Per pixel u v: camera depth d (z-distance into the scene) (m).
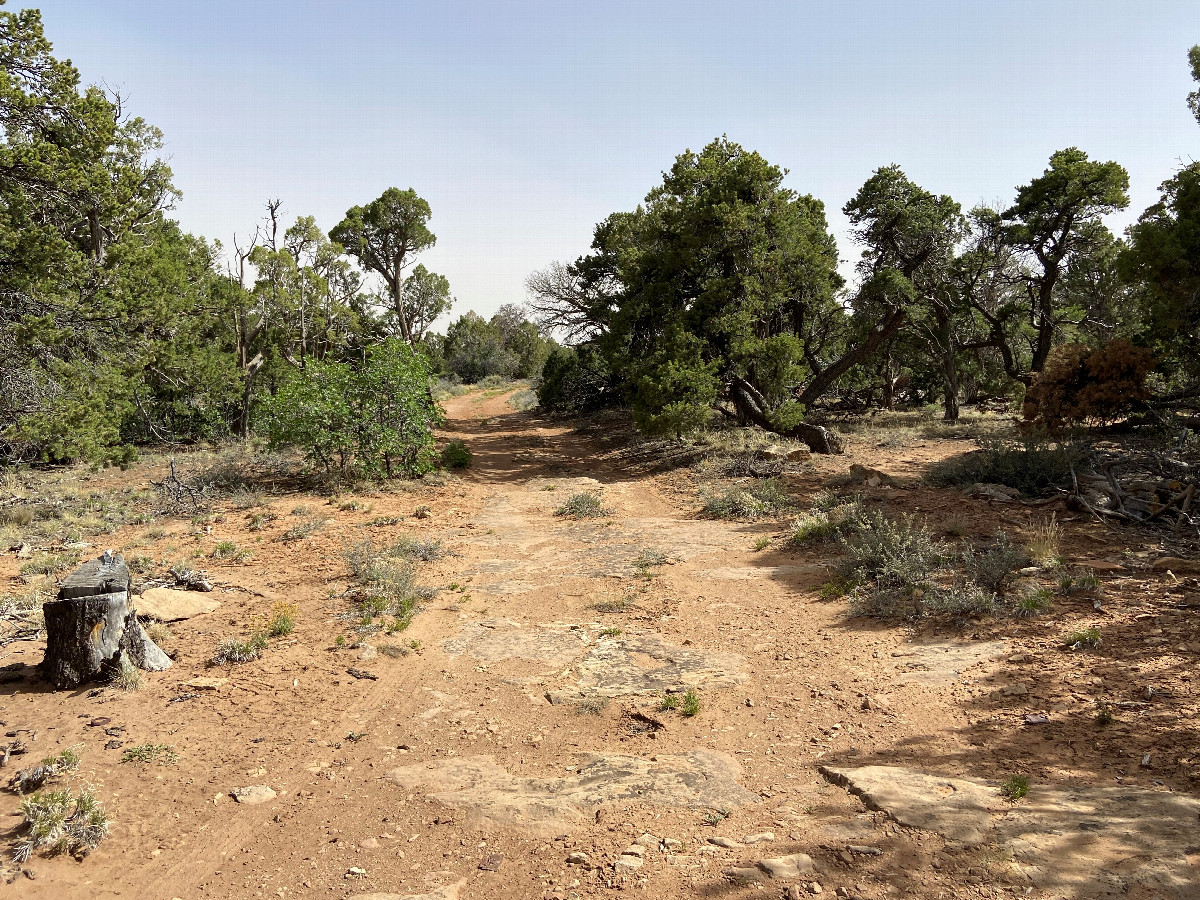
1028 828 3.74
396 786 5.11
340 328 36.34
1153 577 7.53
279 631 8.08
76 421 16.73
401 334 45.41
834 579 9.12
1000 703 5.42
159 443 28.70
